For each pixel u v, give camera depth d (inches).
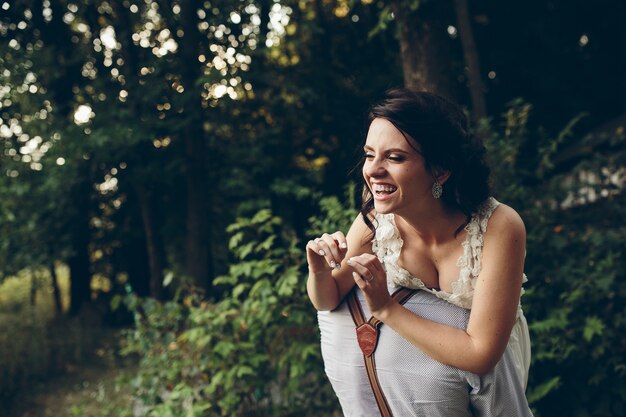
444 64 187.3
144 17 344.8
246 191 339.0
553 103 458.3
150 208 335.0
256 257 176.1
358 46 402.9
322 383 144.8
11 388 267.6
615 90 457.4
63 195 346.3
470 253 60.3
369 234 67.6
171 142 338.0
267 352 141.4
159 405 140.9
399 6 188.2
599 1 448.5
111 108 300.2
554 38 454.6
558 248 146.3
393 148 57.5
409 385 63.0
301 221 352.2
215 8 320.8
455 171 59.3
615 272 138.9
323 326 70.4
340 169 384.8
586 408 137.2
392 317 60.4
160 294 332.5
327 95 376.8
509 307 58.4
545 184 168.4
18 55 307.3
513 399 63.7
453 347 58.5
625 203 169.8
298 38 379.9
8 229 337.4
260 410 141.6
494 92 458.6
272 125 379.6
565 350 133.6
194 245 327.9
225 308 139.0
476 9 454.0
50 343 318.7
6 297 472.7
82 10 352.8
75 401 249.8
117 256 447.5
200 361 140.3
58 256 362.6
